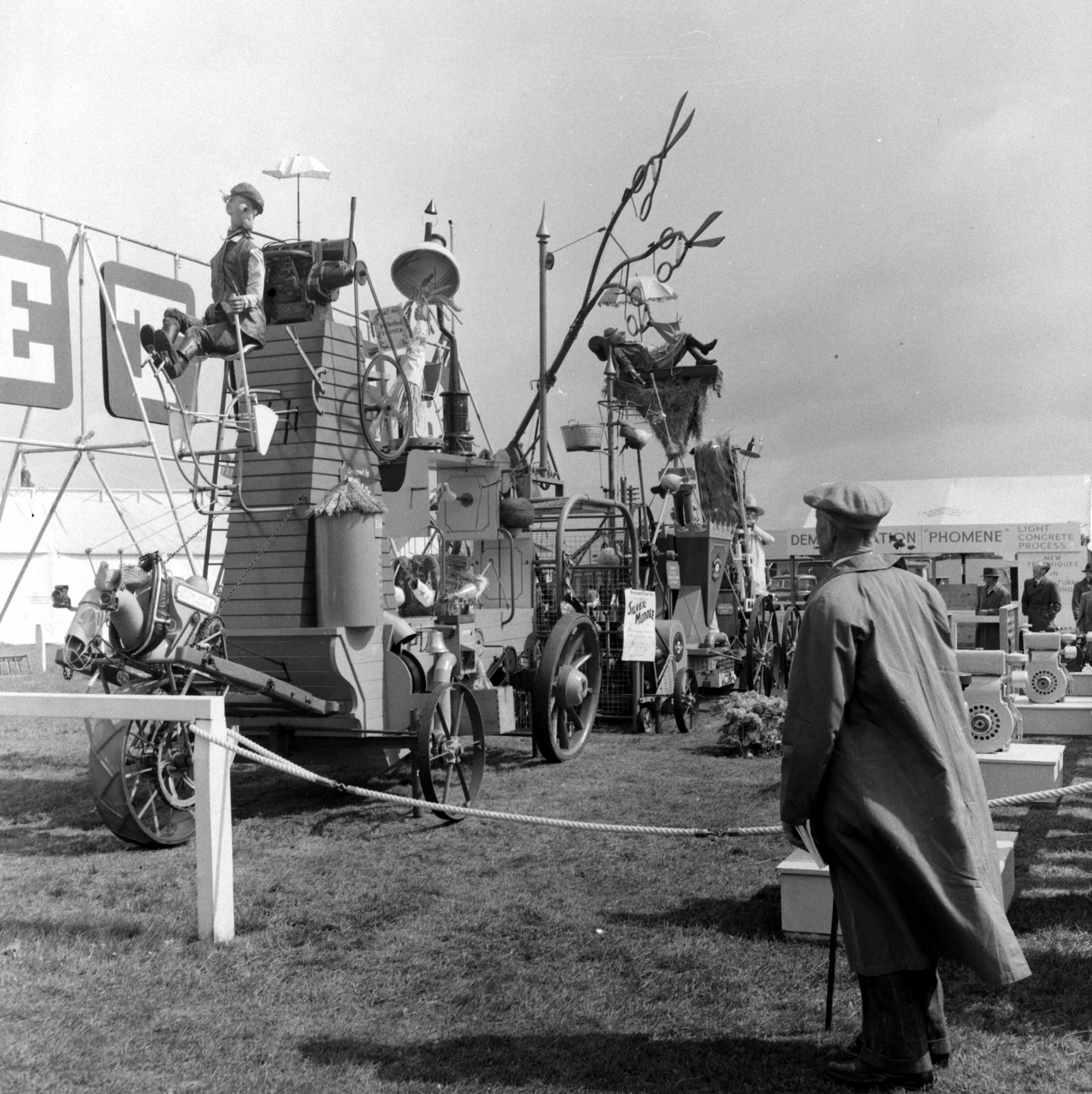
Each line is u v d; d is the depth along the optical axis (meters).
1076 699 11.17
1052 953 4.88
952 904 3.41
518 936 5.37
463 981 4.77
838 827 3.58
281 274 9.16
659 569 14.09
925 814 3.51
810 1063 3.91
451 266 10.31
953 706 3.68
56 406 10.07
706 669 14.05
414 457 9.94
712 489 15.76
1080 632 18.03
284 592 8.58
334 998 4.59
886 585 3.75
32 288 9.82
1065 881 6.04
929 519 23.92
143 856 7.12
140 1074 3.85
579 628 11.00
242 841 7.50
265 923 5.59
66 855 7.17
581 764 10.52
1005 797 6.52
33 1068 3.87
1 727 14.05
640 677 12.62
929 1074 3.62
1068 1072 3.76
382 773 9.93
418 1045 4.12
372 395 9.41
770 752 11.02
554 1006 4.48
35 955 5.04
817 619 3.62
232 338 8.55
